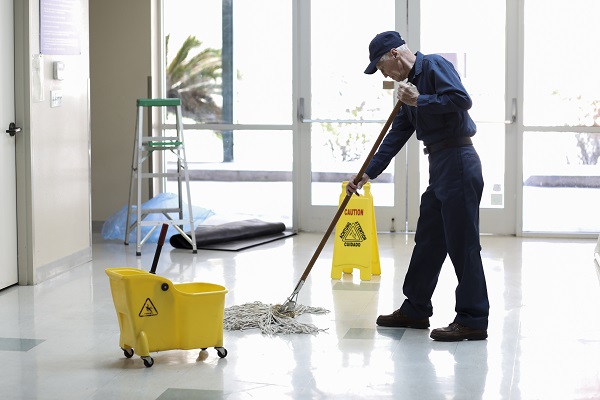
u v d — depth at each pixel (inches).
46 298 223.0
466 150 181.5
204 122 344.5
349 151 337.4
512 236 330.0
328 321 199.3
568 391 151.4
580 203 329.1
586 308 211.0
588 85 325.4
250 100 341.1
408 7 331.3
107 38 339.0
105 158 343.0
